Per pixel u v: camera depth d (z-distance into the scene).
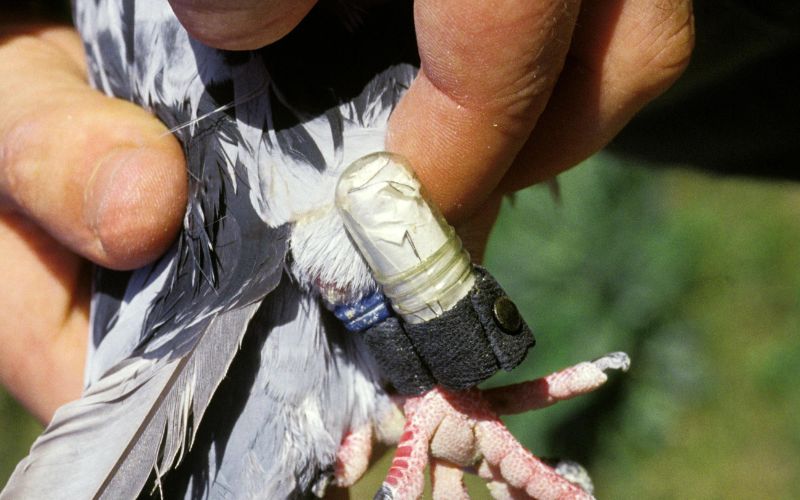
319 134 0.61
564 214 0.98
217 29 0.59
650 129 0.72
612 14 0.60
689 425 1.03
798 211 1.19
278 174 0.61
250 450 0.61
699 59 0.70
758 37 0.69
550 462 0.62
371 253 0.59
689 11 0.60
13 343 0.67
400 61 0.61
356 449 0.61
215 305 0.60
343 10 0.61
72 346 0.67
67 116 0.63
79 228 0.63
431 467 0.61
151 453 0.59
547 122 0.61
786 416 1.03
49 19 0.68
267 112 0.61
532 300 0.96
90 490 0.60
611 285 0.99
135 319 0.62
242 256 0.61
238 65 0.61
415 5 0.59
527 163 0.62
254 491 0.61
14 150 0.63
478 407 0.61
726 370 1.07
